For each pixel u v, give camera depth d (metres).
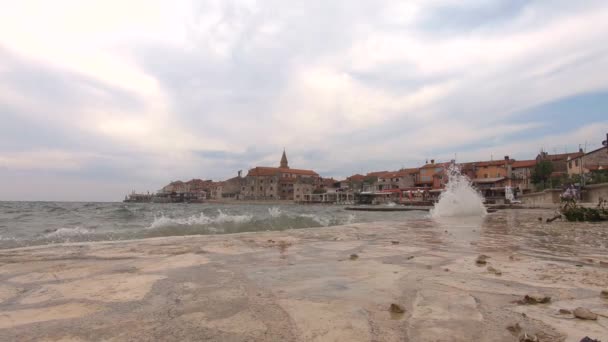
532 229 11.31
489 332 2.38
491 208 38.62
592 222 14.32
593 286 3.68
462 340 2.24
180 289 3.61
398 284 3.78
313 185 136.75
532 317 2.68
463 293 3.41
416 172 102.50
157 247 7.10
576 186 34.62
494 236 9.20
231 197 145.38
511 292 3.44
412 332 2.38
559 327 2.46
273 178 132.75
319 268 4.74
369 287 3.66
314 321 2.61
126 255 5.98
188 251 6.47
